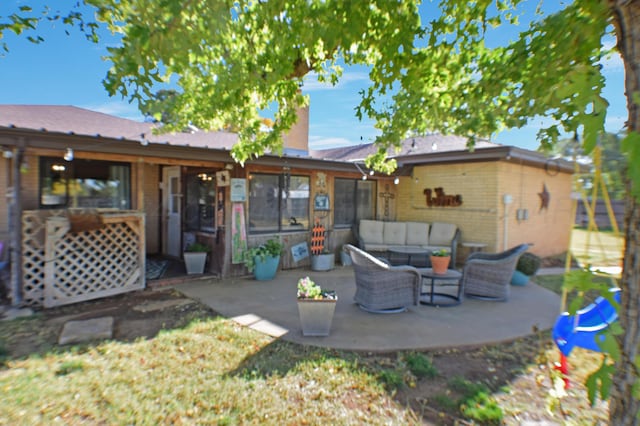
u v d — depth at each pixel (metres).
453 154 8.45
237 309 4.88
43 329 4.07
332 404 2.72
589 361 3.52
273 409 2.64
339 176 8.70
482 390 2.92
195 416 2.54
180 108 3.72
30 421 2.43
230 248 6.77
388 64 2.79
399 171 9.57
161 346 3.64
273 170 7.34
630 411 1.15
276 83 2.97
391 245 8.72
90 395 2.75
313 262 7.71
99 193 6.95
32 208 6.03
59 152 5.07
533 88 2.71
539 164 8.96
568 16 2.21
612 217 1.21
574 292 6.14
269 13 2.42
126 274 5.63
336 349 3.65
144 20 1.96
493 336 4.06
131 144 5.27
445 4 2.87
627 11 1.13
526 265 6.77
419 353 3.60
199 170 7.46
